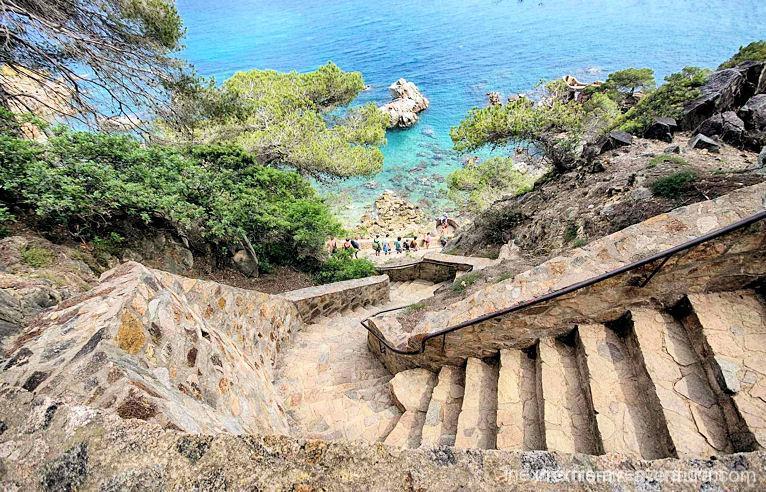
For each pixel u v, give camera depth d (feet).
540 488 4.30
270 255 29.73
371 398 13.56
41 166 14.43
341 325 20.74
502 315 11.53
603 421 8.54
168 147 25.64
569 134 35.22
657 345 9.51
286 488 4.33
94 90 23.94
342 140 42.01
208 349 9.43
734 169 21.48
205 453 4.66
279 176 31.19
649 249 10.28
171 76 26.89
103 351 6.41
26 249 13.39
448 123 102.99
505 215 34.17
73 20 21.33
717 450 7.37
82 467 4.49
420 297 27.96
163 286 9.20
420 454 4.68
